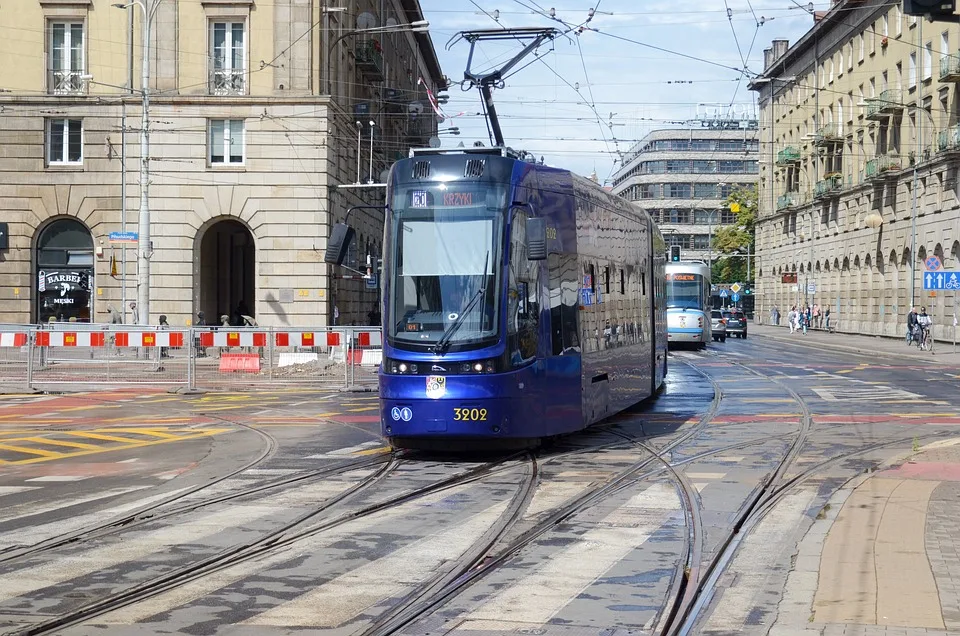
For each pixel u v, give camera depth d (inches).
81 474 543.2
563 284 619.2
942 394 1000.9
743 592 292.2
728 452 601.0
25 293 1588.3
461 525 390.9
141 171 1450.5
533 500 444.1
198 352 1104.8
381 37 2130.9
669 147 5359.3
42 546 357.1
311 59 1571.1
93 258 1603.1
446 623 261.6
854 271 2851.9
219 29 1577.3
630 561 331.6
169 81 1565.0
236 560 332.8
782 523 395.5
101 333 1093.1
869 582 289.6
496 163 573.9
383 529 384.5
